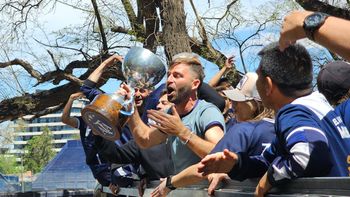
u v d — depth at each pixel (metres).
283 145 2.11
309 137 1.99
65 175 14.95
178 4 10.48
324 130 2.09
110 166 4.88
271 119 2.77
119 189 4.99
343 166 2.06
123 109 3.13
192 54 3.60
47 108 16.42
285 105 2.19
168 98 3.53
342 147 2.08
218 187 2.77
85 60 14.97
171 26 10.45
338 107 2.23
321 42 1.80
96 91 4.80
